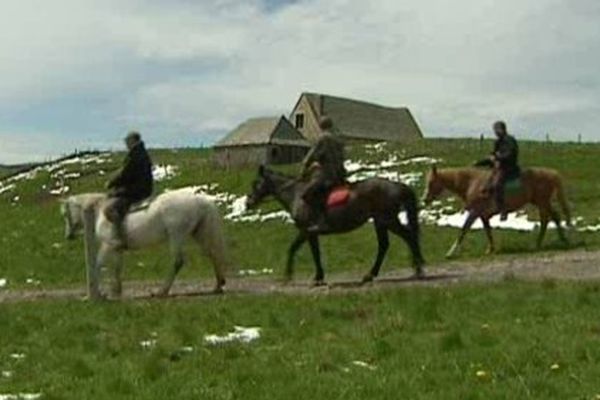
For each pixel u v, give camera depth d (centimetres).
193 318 1800
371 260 3219
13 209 6122
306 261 3334
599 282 1953
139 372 1338
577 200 4278
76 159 9850
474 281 2153
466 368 1262
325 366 1329
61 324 1812
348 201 2312
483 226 3503
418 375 1237
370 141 10912
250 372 1300
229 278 2805
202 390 1222
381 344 1412
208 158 9394
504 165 3098
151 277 3053
